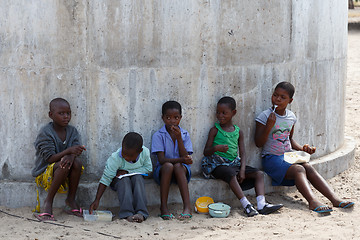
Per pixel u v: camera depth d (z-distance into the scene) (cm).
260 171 469
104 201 448
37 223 406
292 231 396
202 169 471
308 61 512
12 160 451
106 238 376
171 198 461
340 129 577
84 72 440
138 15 437
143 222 414
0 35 433
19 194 441
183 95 459
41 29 432
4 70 438
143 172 442
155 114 457
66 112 423
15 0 428
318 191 500
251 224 411
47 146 423
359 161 590
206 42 456
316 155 538
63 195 441
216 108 470
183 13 445
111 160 430
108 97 446
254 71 479
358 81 1142
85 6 430
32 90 441
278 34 484
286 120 483
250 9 466
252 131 490
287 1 483
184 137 452
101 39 436
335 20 540
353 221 418
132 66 444
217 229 400
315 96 527
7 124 445
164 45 446
